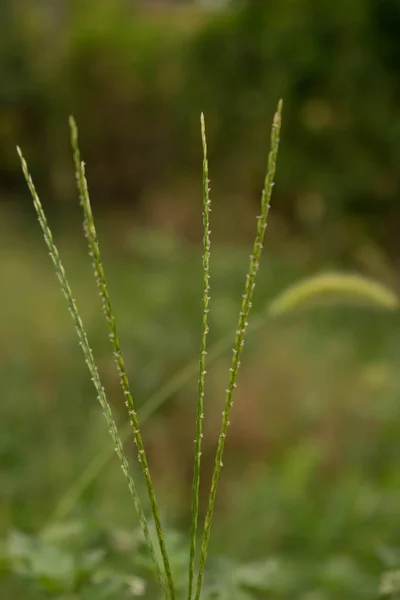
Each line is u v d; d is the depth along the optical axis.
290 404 5.68
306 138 10.34
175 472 5.03
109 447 2.05
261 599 2.67
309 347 6.57
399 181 10.04
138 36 15.42
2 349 5.80
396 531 3.78
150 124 14.94
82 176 0.73
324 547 3.70
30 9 16.25
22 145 15.54
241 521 4.00
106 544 1.81
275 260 9.31
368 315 7.33
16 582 2.21
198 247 10.12
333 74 10.12
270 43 10.46
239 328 0.75
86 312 7.17
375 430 5.07
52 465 4.03
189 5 15.23
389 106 9.95
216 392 5.87
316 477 4.66
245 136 11.26
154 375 5.67
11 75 15.57
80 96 15.56
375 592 2.55
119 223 13.12
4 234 11.21
